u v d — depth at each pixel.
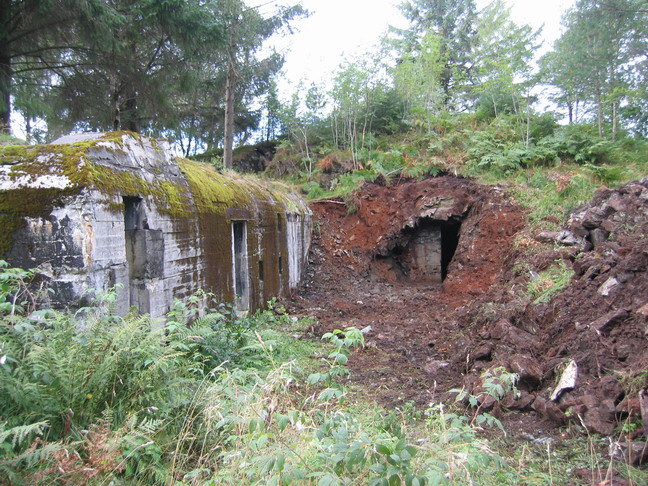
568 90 17.33
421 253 14.09
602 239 8.13
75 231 3.74
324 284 12.72
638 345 4.57
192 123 22.19
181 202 5.49
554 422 4.18
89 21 9.34
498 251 11.43
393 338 7.55
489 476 3.13
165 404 3.14
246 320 6.42
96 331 3.11
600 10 14.87
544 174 13.66
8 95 9.62
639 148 16.25
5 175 3.85
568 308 5.80
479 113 19.22
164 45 12.58
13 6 9.14
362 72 17.56
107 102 12.45
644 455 3.38
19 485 2.27
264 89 23.00
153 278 4.73
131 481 2.67
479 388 4.77
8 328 3.01
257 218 8.48
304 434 2.75
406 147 17.03
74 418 2.81
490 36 19.95
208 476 2.81
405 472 2.09
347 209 14.70
